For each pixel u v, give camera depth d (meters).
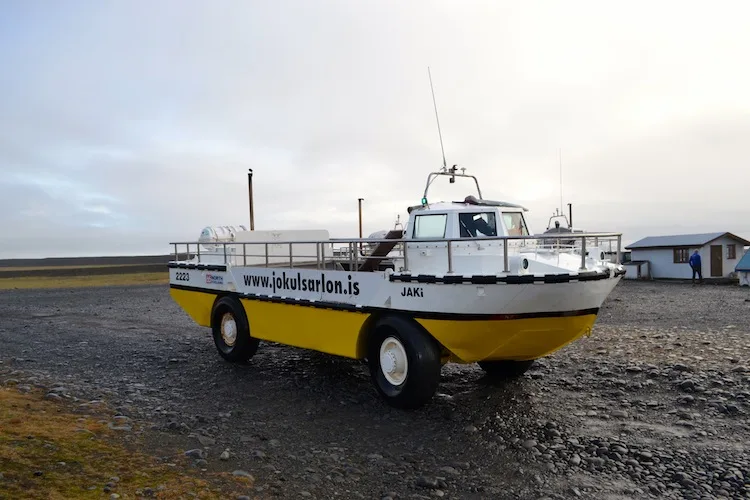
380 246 7.68
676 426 5.34
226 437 5.08
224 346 8.69
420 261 6.43
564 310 5.48
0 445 4.29
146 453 4.48
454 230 6.52
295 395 6.62
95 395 6.41
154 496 3.68
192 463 4.34
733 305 14.53
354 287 6.52
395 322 5.98
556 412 5.84
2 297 20.94
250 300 8.11
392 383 6.13
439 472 4.42
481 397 6.40
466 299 5.40
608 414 5.74
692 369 7.23
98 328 12.47
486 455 4.77
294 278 7.40
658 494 4.00
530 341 5.66
